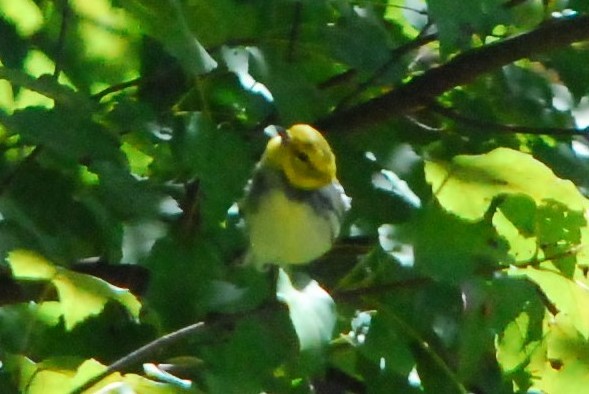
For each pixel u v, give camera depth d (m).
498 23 4.37
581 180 5.87
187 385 4.21
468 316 4.91
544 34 5.60
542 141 6.01
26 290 4.69
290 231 5.57
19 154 4.51
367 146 5.39
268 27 4.93
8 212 3.95
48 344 4.75
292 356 4.32
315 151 5.46
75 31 4.77
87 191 4.21
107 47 4.89
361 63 4.79
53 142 3.69
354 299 5.08
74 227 4.27
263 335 4.27
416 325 5.03
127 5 4.01
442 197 4.74
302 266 5.70
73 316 4.23
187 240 4.35
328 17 5.21
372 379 5.21
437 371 5.10
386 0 5.67
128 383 3.95
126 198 4.12
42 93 3.76
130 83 4.94
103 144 3.83
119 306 4.93
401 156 5.24
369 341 4.86
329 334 3.88
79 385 4.02
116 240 4.14
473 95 6.15
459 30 4.52
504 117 6.07
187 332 4.16
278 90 4.53
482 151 5.82
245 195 5.49
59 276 4.06
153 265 4.23
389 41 5.18
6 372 4.15
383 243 4.55
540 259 5.06
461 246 4.58
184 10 4.55
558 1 6.34
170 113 4.66
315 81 5.55
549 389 5.53
